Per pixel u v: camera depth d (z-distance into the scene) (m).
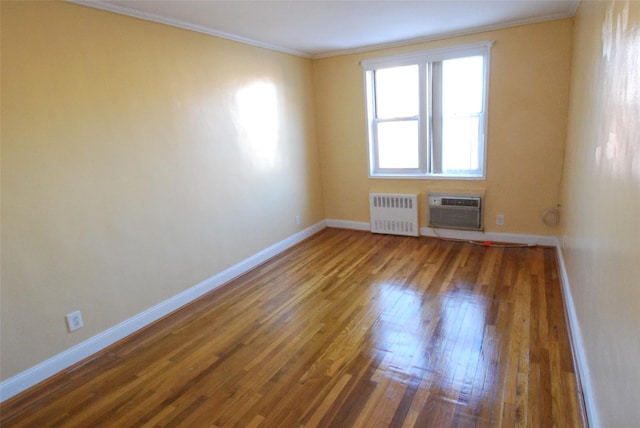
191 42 3.18
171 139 3.06
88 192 2.52
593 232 1.92
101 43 2.54
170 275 3.12
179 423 1.94
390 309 2.94
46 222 2.30
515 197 4.06
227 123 3.58
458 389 2.04
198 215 3.34
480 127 4.12
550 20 3.53
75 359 2.48
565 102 3.63
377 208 4.80
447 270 3.59
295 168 4.62
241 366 2.37
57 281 2.37
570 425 1.75
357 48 4.46
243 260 3.88
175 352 2.57
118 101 2.66
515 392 1.98
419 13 3.19
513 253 3.89
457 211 4.34
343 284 3.46
